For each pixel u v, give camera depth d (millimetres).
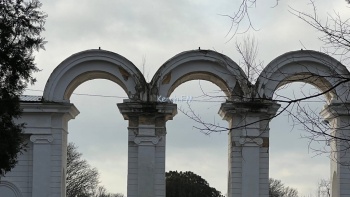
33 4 36844
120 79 47562
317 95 20859
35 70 36688
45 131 47219
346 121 45125
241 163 46562
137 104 46719
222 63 46031
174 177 107688
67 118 48938
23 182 47312
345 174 46531
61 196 47531
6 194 47219
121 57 47375
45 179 46969
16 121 46969
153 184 46312
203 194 107188
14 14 36406
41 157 47125
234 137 46781
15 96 36375
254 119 46094
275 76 46062
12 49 35875
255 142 46188
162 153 46906
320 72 44562
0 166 36094
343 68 40406
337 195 46781
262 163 46594
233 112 46281
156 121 47000
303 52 45500
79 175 109375
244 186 46125
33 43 36469
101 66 47656
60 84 47469
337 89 44719
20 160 47344
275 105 45969
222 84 47500
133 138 46969
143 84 47125
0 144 35062
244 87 45781
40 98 48281
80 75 47812
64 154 48781
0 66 35875
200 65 47031
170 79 47312
